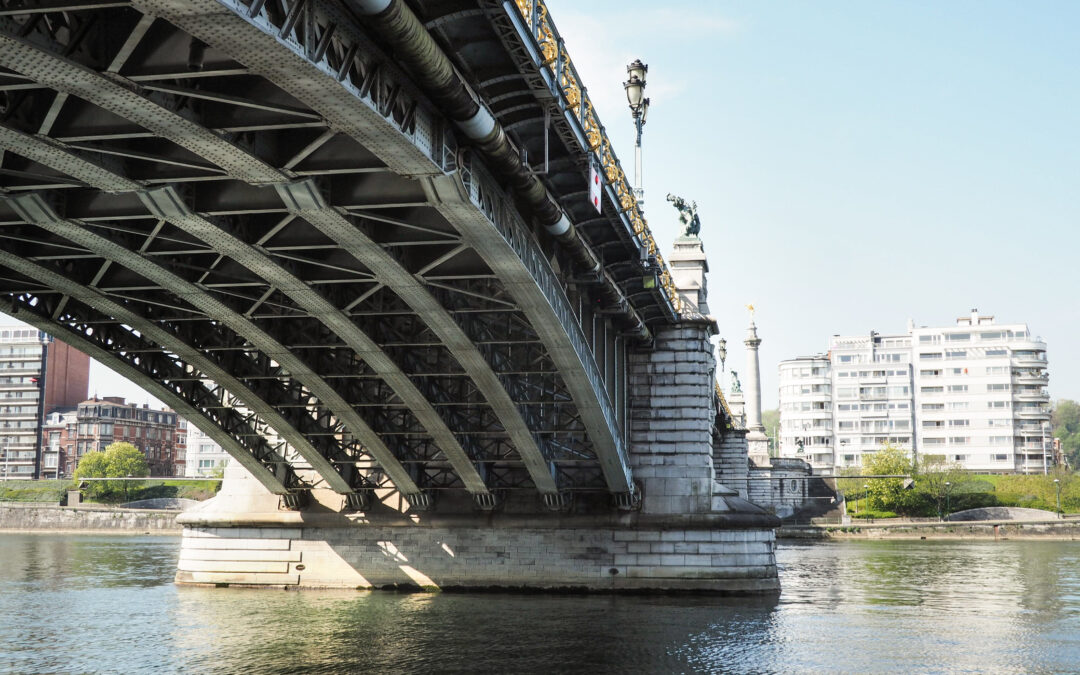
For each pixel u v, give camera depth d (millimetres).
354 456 45812
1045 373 173875
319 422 42875
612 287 38438
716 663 31156
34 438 175000
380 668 29891
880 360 181500
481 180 24484
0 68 17531
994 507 128375
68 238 25188
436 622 37938
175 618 39188
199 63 16922
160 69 17109
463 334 32344
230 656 31703
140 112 18297
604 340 41625
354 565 47906
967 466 172750
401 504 47625
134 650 32688
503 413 37500
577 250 32812
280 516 48375
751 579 46562
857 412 181750
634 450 47781
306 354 36844
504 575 46812
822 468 182125
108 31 17031
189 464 189000
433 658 31359
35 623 38438
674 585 46188
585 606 42188
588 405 37438
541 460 41250
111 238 25688
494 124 22594
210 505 50000
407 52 18266
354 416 39594
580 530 46719
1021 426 172625
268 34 15742
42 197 23109
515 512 46906
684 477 47344
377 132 19766
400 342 34781
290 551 48531
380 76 19188
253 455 45219
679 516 46562
